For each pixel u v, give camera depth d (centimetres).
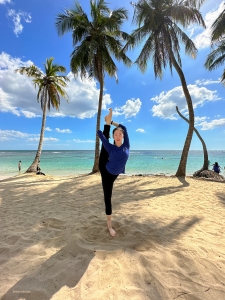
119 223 325
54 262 210
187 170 1933
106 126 272
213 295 166
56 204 475
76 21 1073
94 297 159
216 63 1255
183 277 189
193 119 987
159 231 298
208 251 239
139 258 217
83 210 416
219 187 709
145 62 1124
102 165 262
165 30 996
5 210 425
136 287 172
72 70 1158
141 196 560
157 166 2347
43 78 1459
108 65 1195
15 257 221
